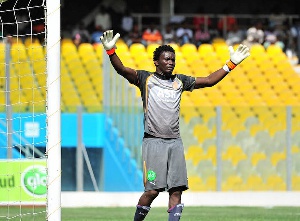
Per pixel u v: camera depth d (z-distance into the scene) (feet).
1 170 99.30
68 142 168.55
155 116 84.74
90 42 247.50
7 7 127.24
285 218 127.65
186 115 176.76
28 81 200.54
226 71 87.25
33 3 126.93
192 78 86.99
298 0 279.90
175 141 85.46
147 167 85.15
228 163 177.47
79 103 206.18
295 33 257.55
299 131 180.24
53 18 90.84
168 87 85.40
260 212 144.36
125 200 165.89
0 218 123.03
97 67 212.23
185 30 253.44
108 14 261.24
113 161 169.37
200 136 176.65
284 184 179.52
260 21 264.93
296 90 226.58
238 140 178.29
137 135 170.81
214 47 235.81
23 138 156.97
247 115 179.11
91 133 169.68
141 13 269.23
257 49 230.27
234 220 123.34
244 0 279.69
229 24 258.78
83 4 270.87
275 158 179.73
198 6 276.00
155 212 142.82
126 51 220.23
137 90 191.93
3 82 190.29
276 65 228.43
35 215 129.59
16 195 99.19
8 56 189.16
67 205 164.04
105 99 188.85
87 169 168.35
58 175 90.33
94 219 124.88
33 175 99.19
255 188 178.60
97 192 167.53
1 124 161.58
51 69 90.58
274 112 180.24
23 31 219.82
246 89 222.07
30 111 162.71
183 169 85.71
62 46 216.13
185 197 172.04
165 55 85.15
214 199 173.06
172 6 271.69
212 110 177.17
